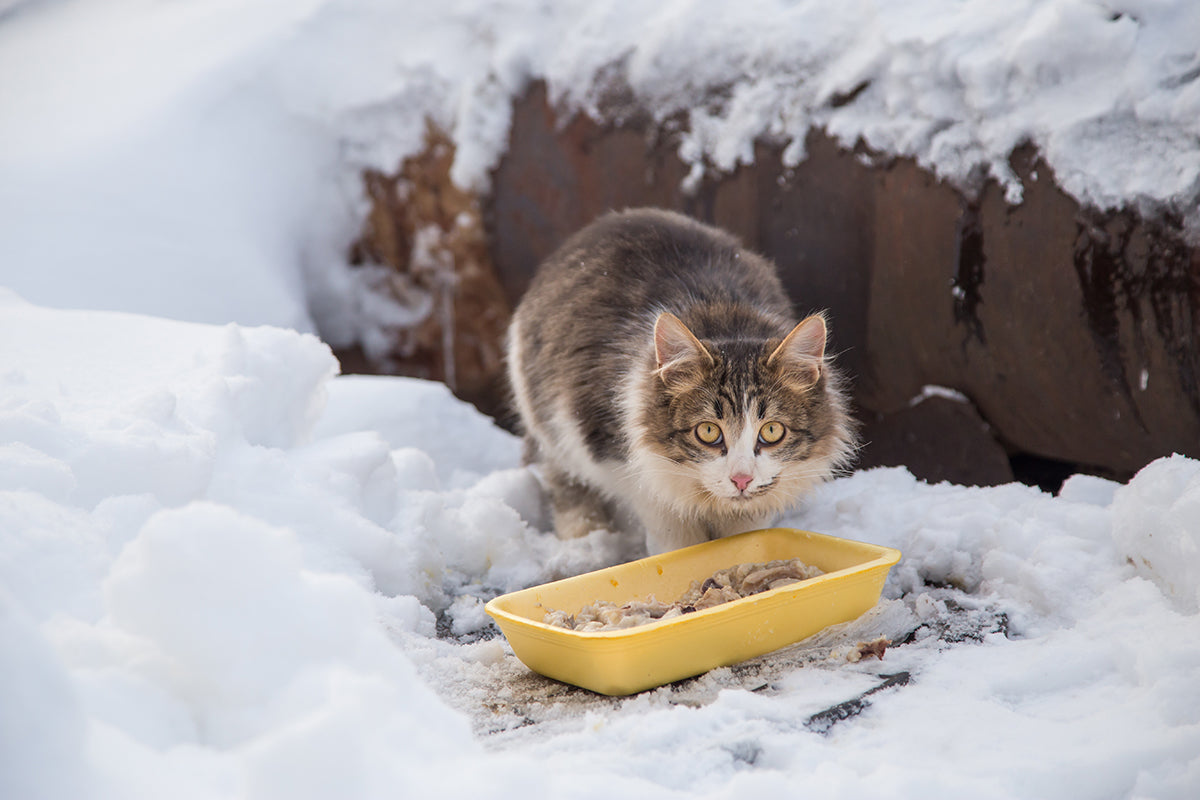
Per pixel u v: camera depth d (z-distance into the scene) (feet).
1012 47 12.77
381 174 20.99
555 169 18.95
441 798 4.80
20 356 10.53
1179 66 11.65
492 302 21.33
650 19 17.51
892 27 14.12
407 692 5.45
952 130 13.48
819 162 15.14
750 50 15.99
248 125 20.35
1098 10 12.14
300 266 21.25
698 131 16.58
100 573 7.07
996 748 6.72
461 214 20.71
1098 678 7.91
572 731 7.44
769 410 10.12
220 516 5.43
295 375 11.37
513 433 20.56
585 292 12.60
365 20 20.81
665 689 8.17
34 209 18.61
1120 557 9.59
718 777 6.51
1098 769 6.34
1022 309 13.17
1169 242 11.55
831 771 6.24
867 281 15.07
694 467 10.35
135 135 19.63
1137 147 11.85
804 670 8.37
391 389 17.10
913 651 8.71
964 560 10.58
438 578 11.00
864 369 15.65
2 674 4.52
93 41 23.49
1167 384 12.02
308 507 9.71
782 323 11.84
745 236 16.35
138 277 18.63
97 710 5.12
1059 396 13.32
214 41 21.27
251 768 4.47
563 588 9.41
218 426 9.62
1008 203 12.96
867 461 16.08
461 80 20.03
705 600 8.94
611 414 11.36
